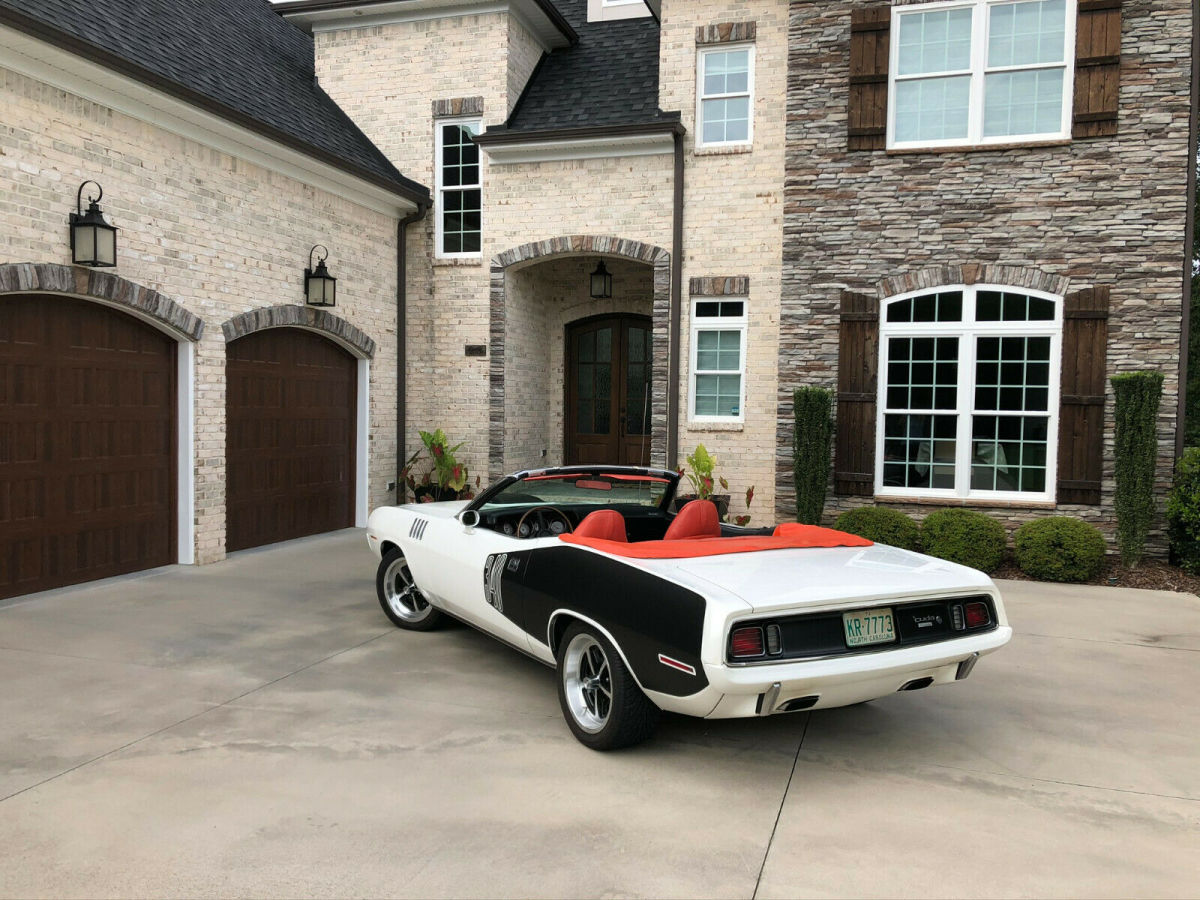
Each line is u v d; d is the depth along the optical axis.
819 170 9.83
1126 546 8.46
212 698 4.75
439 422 12.14
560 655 4.34
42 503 7.09
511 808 3.48
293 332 10.12
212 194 8.45
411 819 3.37
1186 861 3.13
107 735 4.19
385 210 11.59
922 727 4.50
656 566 3.93
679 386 10.90
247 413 9.41
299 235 9.84
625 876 2.97
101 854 3.07
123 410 7.81
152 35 8.62
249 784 3.66
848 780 3.81
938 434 9.59
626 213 11.06
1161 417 8.84
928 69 9.53
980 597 4.09
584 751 4.10
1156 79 8.76
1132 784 3.81
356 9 12.04
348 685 5.00
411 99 12.14
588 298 12.97
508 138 11.10
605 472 5.51
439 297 12.03
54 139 6.73
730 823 3.38
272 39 12.78
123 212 7.41
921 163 9.49
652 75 12.03
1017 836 3.31
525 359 12.52
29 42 6.27
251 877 2.94
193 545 8.49
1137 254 8.87
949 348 9.52
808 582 3.76
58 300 7.11
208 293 8.44
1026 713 4.72
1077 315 8.99
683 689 3.58
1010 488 9.39
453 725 4.40
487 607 5.02
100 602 6.90
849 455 9.79
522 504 5.64
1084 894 2.90
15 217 6.42
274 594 7.36
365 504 11.48
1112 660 5.74
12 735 4.18
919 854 3.16
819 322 9.89
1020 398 9.31
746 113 10.68
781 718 4.62
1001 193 9.27
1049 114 9.20
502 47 11.73
